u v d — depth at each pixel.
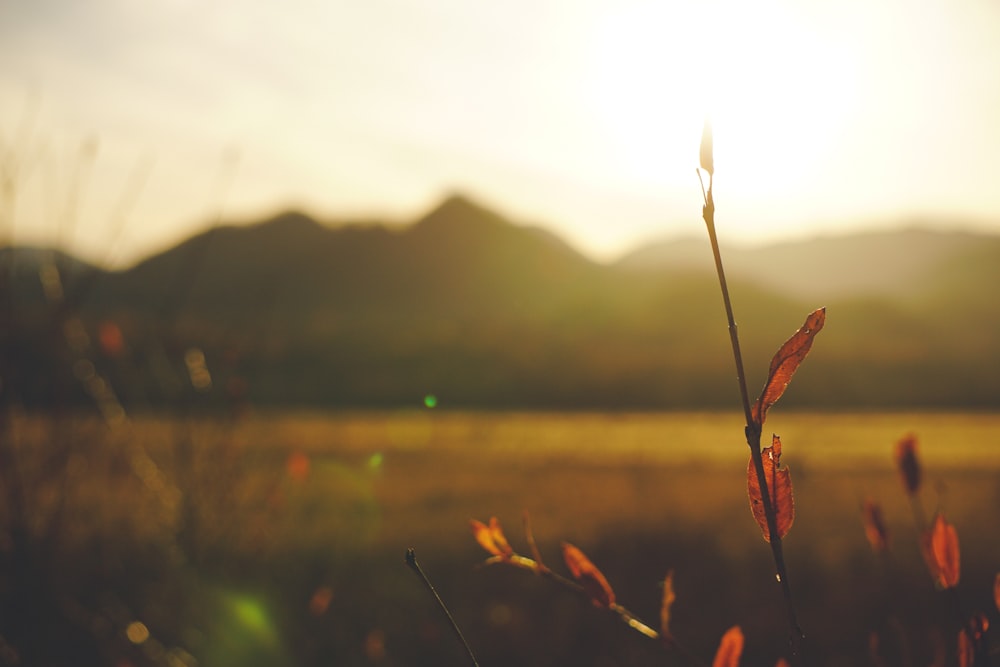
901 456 1.10
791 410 26.52
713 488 9.26
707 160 0.75
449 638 3.98
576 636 3.98
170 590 2.76
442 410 26.22
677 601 4.58
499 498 8.60
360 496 7.37
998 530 6.43
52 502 2.22
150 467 2.69
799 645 0.78
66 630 2.25
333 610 4.00
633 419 22.36
